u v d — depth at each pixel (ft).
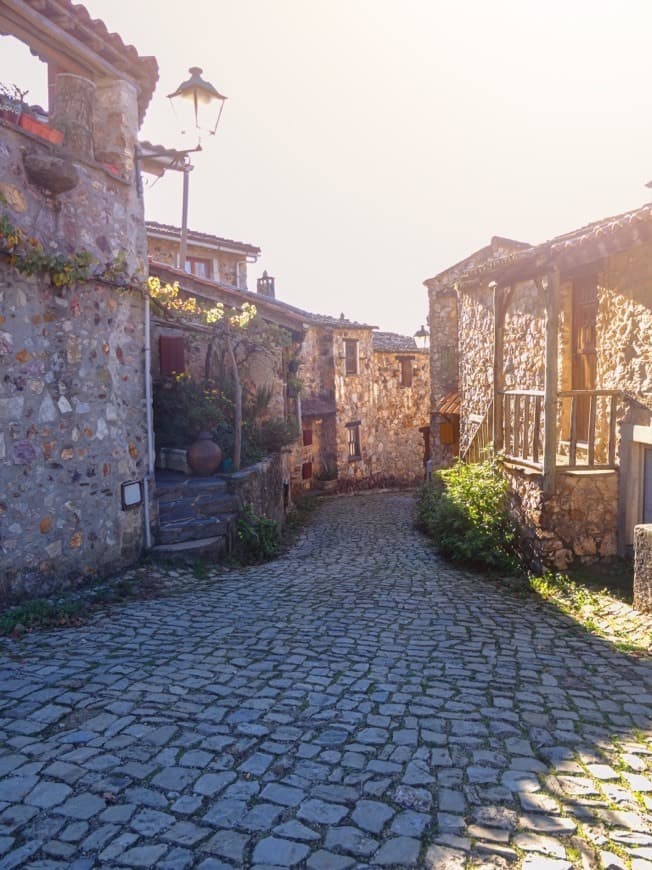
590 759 10.41
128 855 7.70
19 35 20.36
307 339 70.33
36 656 14.65
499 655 15.90
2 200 17.34
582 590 21.65
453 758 10.32
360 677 13.97
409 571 26.91
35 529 18.97
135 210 24.21
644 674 14.74
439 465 54.75
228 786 9.30
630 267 22.07
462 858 7.74
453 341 56.39
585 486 23.45
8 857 7.63
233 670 14.17
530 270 25.21
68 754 10.10
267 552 30.55
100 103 23.53
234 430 35.37
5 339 17.80
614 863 7.66
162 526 26.76
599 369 24.36
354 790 9.28
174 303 33.63
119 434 23.31
